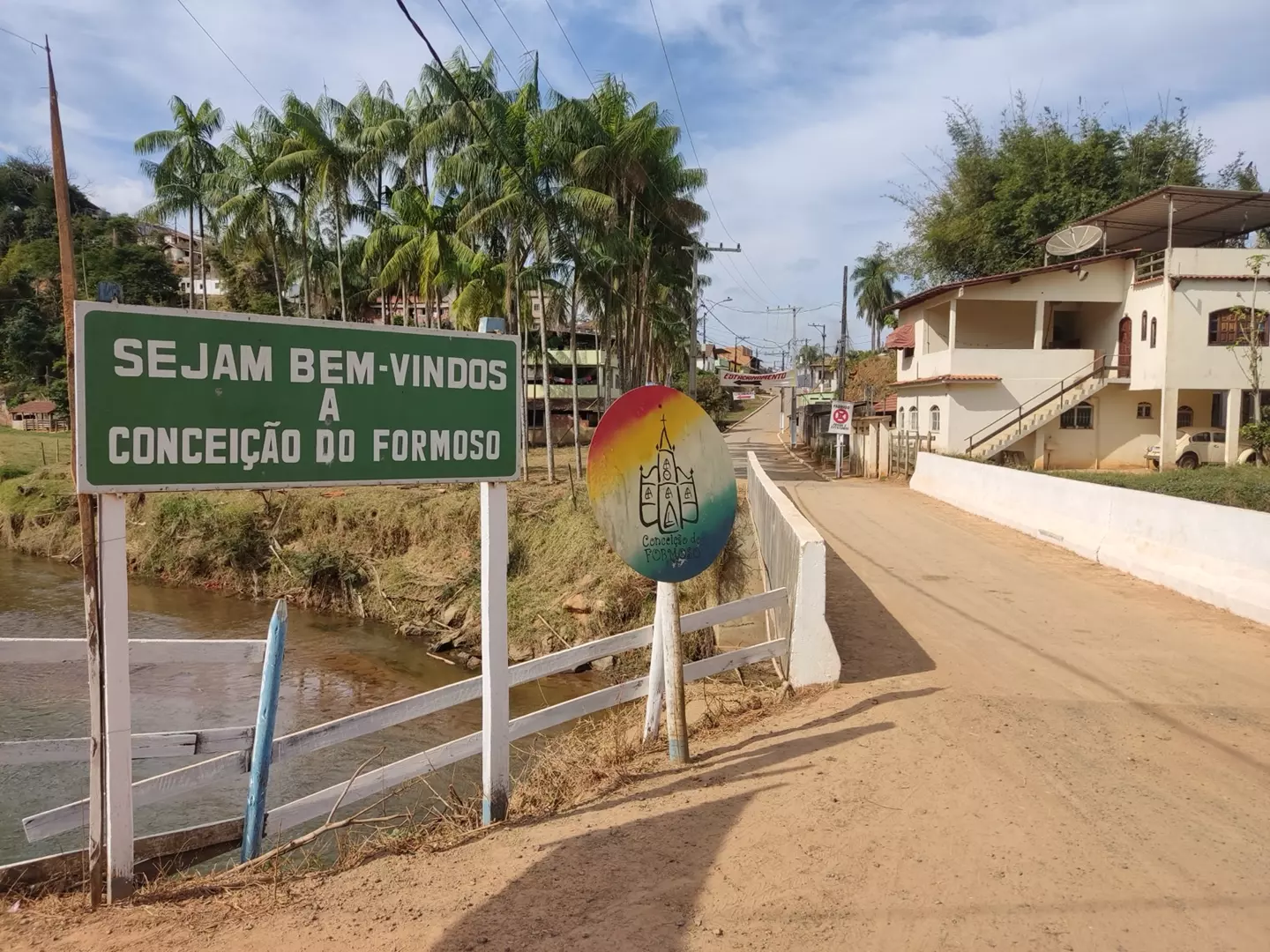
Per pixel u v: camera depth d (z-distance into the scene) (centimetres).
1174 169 3516
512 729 466
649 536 494
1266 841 395
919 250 4319
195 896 349
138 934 312
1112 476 1942
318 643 1641
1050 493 1416
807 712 591
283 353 362
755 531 1383
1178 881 357
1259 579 872
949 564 1189
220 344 346
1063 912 331
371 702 1248
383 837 439
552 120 2070
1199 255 2520
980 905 336
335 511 2264
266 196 2967
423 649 1605
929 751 506
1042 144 3725
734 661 625
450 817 462
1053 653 734
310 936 310
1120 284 2756
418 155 2359
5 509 2934
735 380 5616
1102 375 2731
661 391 497
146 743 369
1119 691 627
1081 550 1243
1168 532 1055
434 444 404
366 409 384
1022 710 585
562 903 336
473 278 2306
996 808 427
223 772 387
